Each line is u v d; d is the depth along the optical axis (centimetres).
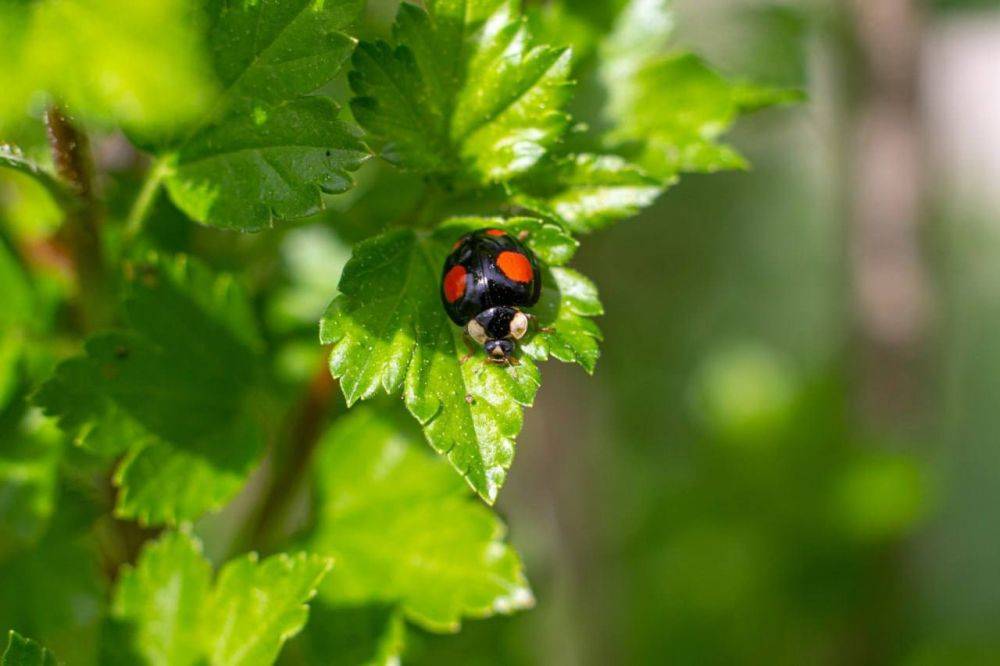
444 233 15
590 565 25
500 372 14
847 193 23
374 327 14
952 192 33
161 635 15
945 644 22
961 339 40
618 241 26
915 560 22
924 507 21
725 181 28
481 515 16
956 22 25
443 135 15
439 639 17
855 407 23
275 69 14
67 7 12
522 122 15
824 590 22
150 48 12
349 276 14
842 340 24
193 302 15
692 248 27
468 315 14
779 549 22
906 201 22
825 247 32
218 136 14
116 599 15
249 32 14
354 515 16
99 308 15
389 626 15
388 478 16
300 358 16
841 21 22
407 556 16
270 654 15
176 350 15
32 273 16
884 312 22
